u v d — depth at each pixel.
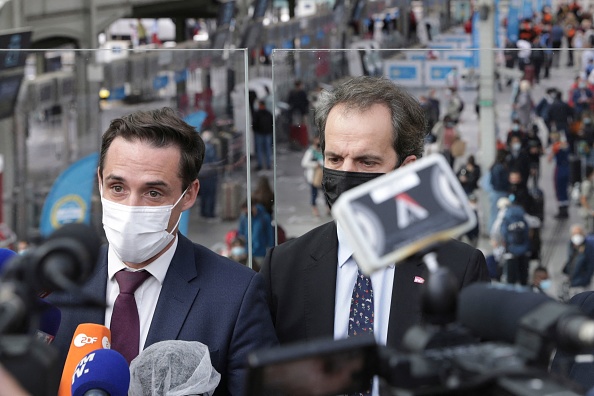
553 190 6.71
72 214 6.96
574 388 1.83
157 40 37.88
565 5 46.69
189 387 3.41
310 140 5.18
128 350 3.79
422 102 5.91
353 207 1.92
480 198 6.73
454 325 2.01
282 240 5.25
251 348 3.86
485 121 6.21
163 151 3.74
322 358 1.89
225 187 5.29
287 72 5.12
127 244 3.71
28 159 6.79
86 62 5.81
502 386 1.82
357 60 5.24
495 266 6.96
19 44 9.16
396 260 1.95
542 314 1.92
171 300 3.87
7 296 1.94
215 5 28.81
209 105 5.48
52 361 1.94
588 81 6.14
